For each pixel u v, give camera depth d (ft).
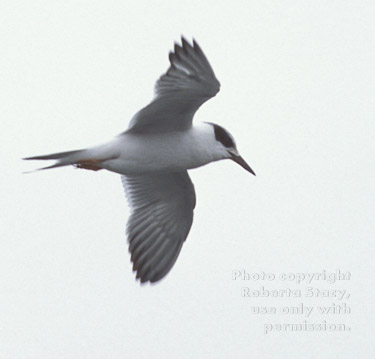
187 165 43.91
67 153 41.63
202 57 37.60
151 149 42.65
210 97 39.75
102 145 42.24
